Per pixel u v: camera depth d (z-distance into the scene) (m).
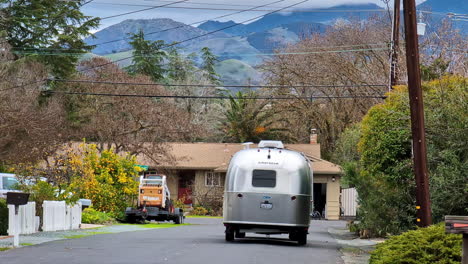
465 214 32.91
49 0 93.50
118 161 63.19
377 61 96.81
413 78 31.08
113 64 96.00
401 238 22.38
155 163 82.38
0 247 30.95
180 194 97.19
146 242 35.84
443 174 33.06
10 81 74.25
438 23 81.06
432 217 33.78
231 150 98.56
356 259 31.59
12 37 90.44
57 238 37.28
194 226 59.34
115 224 56.97
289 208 38.28
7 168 57.00
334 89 97.56
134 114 80.69
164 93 91.69
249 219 38.38
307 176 39.12
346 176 51.75
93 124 81.06
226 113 108.06
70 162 57.59
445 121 35.34
